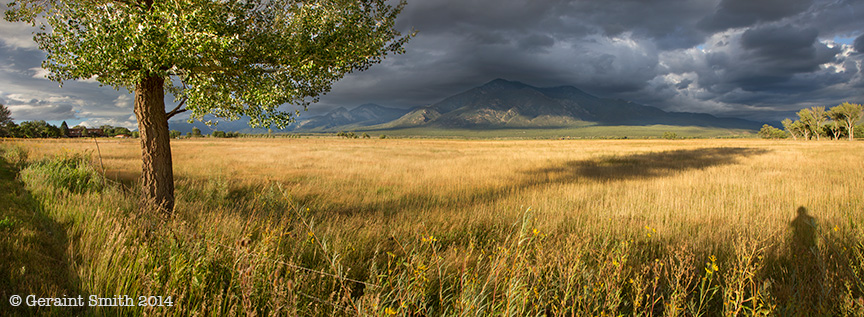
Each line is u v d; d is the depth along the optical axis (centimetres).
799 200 873
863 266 362
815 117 8425
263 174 1521
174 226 369
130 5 533
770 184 1209
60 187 787
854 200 870
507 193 1098
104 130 9319
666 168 1923
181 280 289
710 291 368
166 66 522
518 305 240
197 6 484
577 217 741
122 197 677
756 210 801
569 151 3975
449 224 657
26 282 294
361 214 754
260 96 523
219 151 3191
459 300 253
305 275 316
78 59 486
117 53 468
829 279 323
